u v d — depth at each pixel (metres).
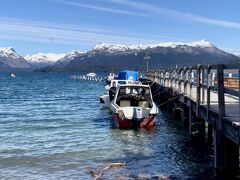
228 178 12.89
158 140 21.22
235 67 10.41
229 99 18.94
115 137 22.31
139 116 23.88
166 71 33.84
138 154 18.11
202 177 14.24
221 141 12.95
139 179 14.30
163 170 15.39
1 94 65.88
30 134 23.84
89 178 14.55
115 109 24.58
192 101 17.84
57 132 24.52
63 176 14.87
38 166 16.30
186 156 17.50
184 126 23.91
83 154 18.27
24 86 96.88
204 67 14.58
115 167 15.94
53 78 169.75
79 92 71.12
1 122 29.48
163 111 34.06
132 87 25.98
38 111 37.88
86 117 32.47
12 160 17.27
